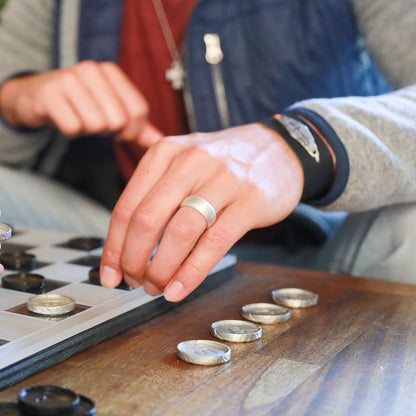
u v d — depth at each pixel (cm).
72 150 138
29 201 109
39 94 105
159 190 65
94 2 126
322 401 56
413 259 83
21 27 129
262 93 120
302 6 118
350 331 66
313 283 79
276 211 69
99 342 64
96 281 72
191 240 63
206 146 68
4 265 76
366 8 110
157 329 67
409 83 102
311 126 75
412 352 63
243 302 73
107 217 116
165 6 124
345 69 122
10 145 125
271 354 62
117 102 102
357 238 89
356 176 75
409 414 55
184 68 120
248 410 55
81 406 53
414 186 80
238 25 119
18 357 57
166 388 57
